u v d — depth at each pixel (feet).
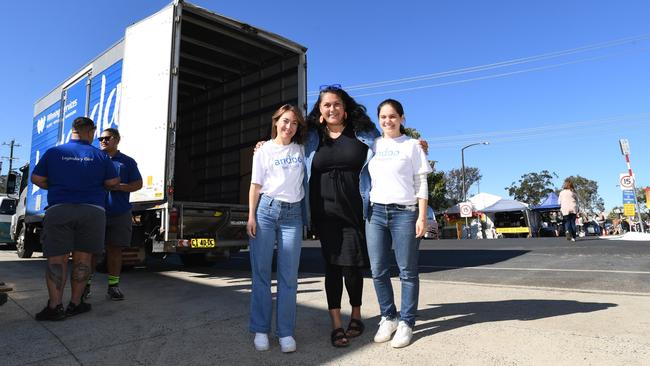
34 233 32.94
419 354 8.98
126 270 23.43
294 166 10.43
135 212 21.97
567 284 16.46
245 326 11.48
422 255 30.42
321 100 10.48
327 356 9.18
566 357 8.38
